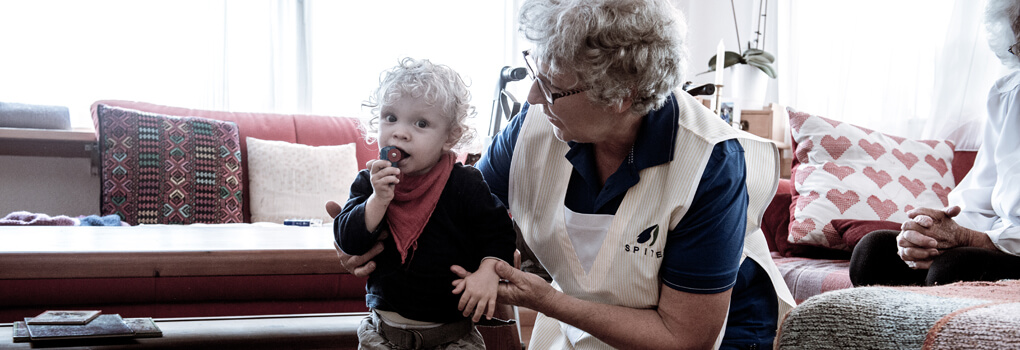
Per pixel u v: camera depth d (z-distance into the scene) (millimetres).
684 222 1135
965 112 3070
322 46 3941
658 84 1054
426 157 1106
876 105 3584
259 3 3781
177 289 1696
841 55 3693
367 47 4008
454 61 4168
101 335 1312
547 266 1298
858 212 2535
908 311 685
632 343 1149
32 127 3154
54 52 3500
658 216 1149
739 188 1160
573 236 1223
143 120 3018
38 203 3432
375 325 1172
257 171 3180
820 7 3854
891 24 3510
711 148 1138
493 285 1071
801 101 3926
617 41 1003
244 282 1779
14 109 3135
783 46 4043
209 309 1788
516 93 4203
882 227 2389
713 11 4441
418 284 1117
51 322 1347
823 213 2562
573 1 1034
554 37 1024
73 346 1278
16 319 1586
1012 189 1830
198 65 3691
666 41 1044
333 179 3285
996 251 1456
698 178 1121
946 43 3135
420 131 1100
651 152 1149
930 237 1544
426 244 1117
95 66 3562
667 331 1151
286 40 3854
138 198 2900
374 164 1059
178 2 3652
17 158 3389
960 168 2789
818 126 2764
